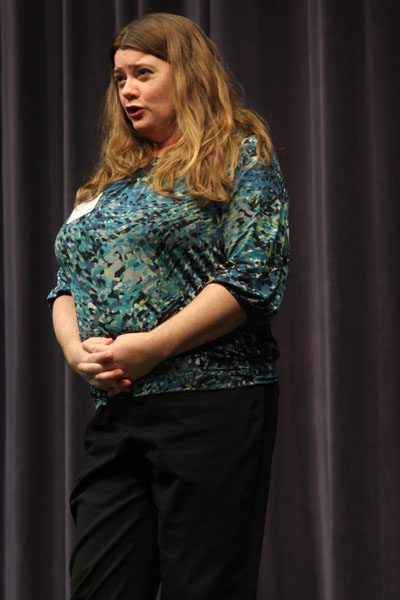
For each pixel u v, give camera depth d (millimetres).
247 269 2297
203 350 2363
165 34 2652
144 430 2387
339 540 3770
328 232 3889
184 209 2387
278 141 4273
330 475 3816
